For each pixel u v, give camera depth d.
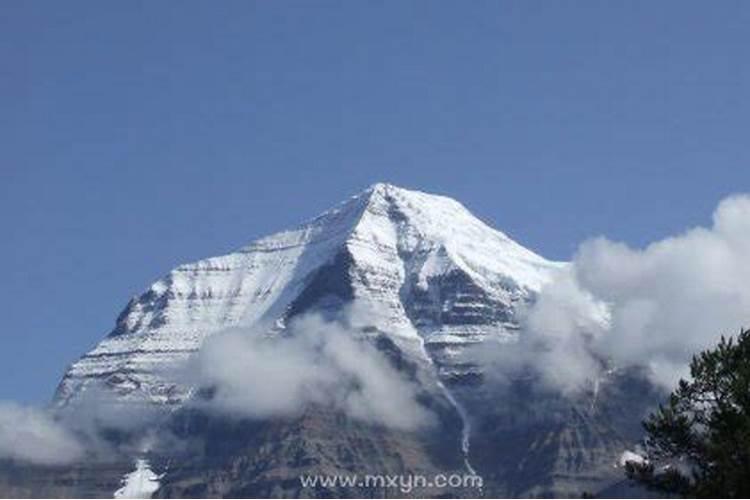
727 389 163.12
